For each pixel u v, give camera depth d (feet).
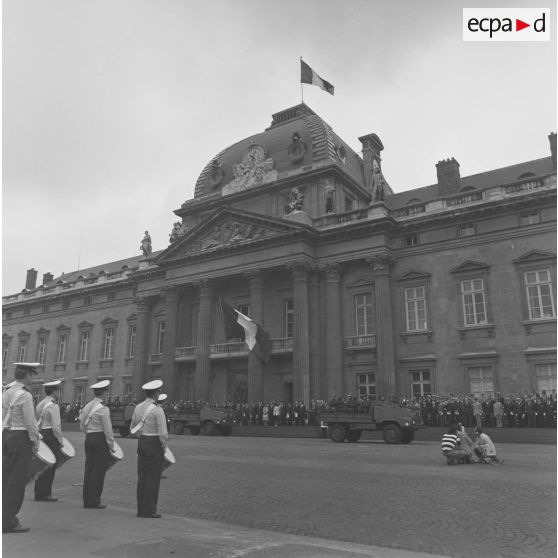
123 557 18.19
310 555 19.43
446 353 110.22
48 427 31.71
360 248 121.90
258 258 130.93
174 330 143.84
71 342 185.57
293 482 41.04
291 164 145.28
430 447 74.54
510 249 107.65
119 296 177.37
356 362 119.24
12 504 22.38
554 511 29.37
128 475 46.96
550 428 85.76
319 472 46.78
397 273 119.96
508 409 93.30
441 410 98.89
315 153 142.41
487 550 21.88
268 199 145.18
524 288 104.83
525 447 73.92
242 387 134.51
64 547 19.42
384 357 113.09
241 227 136.46
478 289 109.70
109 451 29.94
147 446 27.14
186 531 23.30
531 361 100.94
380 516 28.63
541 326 101.30
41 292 202.59
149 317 160.15
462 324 109.70
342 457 60.18
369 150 165.58
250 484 40.29
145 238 166.50
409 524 26.66
